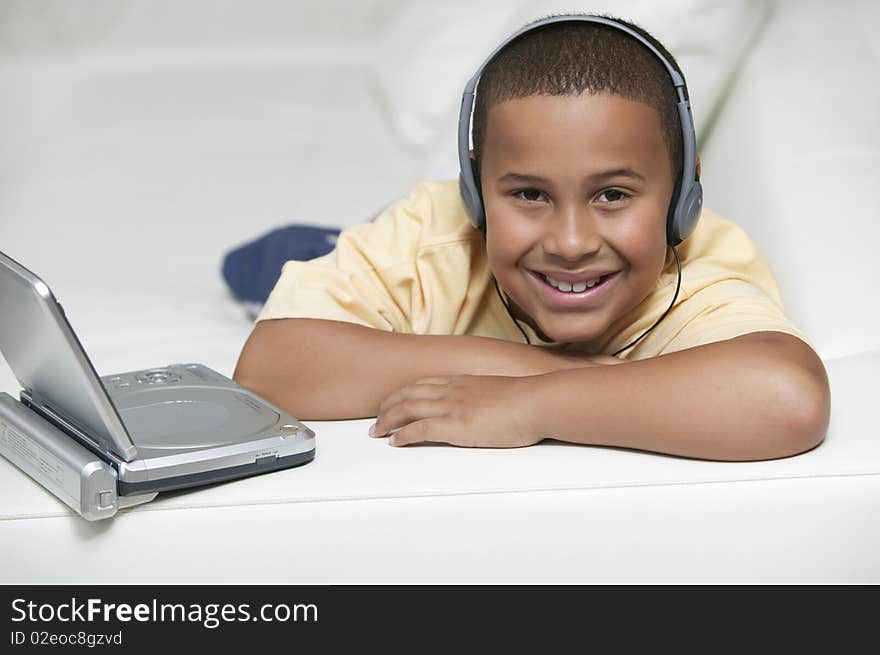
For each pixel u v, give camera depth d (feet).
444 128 6.65
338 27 10.03
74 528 3.01
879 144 4.76
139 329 4.76
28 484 3.15
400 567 3.05
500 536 3.05
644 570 3.08
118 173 7.06
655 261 3.52
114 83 9.00
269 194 6.71
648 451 3.23
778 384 3.11
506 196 3.50
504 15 7.16
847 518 3.07
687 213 3.60
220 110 8.27
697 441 3.12
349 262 4.01
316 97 8.52
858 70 5.14
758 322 3.47
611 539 3.06
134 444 3.04
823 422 3.14
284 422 3.25
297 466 3.18
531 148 3.37
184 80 9.01
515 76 3.42
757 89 5.11
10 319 2.96
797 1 5.49
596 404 3.19
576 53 3.40
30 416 3.22
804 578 3.10
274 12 10.00
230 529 3.02
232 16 9.93
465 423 3.28
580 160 3.34
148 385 3.52
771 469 3.08
